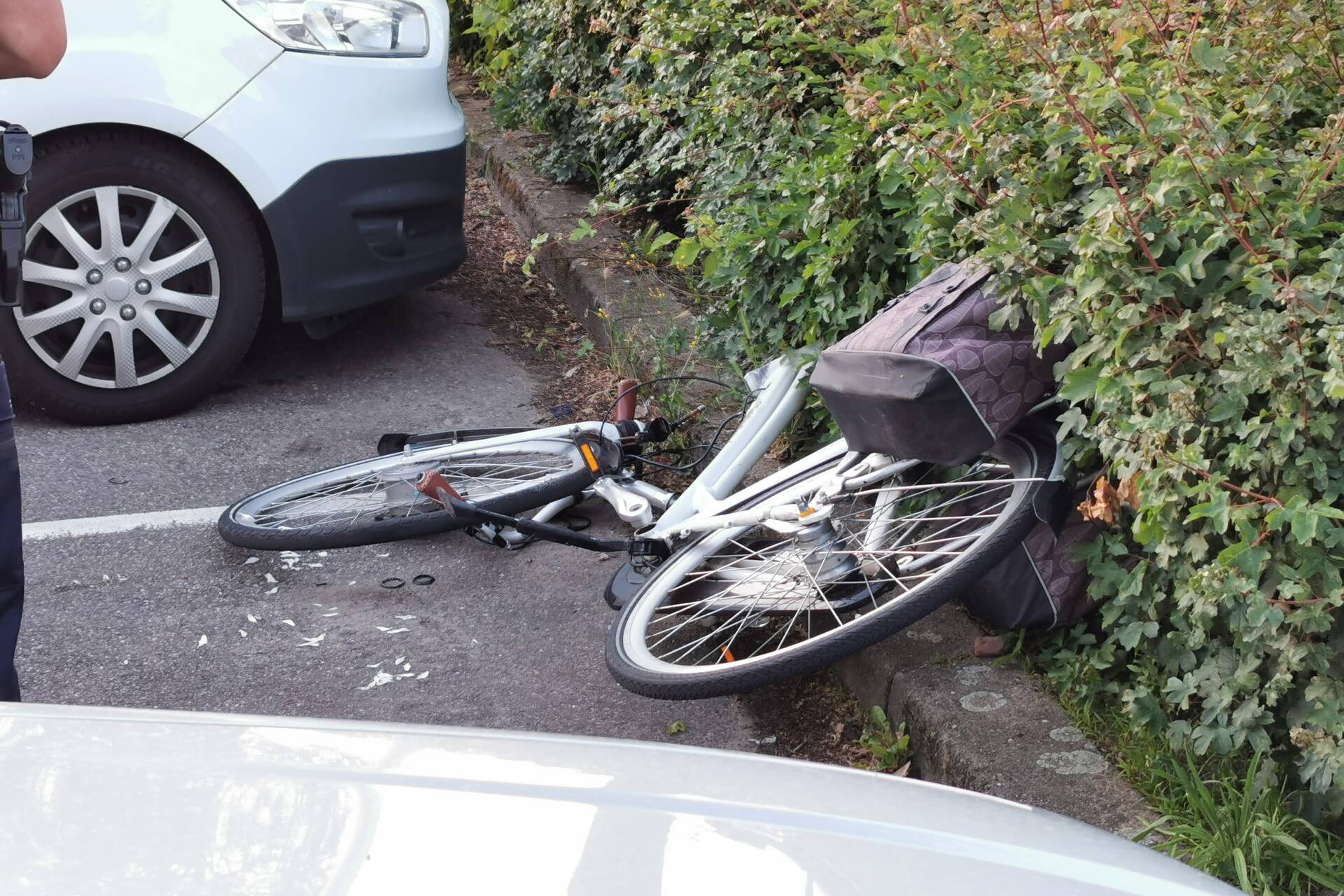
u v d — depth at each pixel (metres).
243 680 3.09
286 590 3.54
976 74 2.79
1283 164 2.29
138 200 4.32
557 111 6.94
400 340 5.46
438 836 0.89
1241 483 2.21
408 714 2.96
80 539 3.75
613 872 0.87
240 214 4.44
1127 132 2.43
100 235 4.30
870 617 2.55
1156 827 2.18
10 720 1.05
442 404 4.83
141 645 3.23
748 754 1.20
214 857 0.83
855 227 3.39
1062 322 2.34
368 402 4.82
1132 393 2.23
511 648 3.26
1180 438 2.11
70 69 4.11
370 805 0.92
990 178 2.76
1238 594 2.10
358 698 3.03
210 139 4.28
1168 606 2.49
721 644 3.18
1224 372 2.06
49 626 3.30
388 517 3.75
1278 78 2.23
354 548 3.80
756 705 3.02
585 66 6.47
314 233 4.51
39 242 4.26
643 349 4.85
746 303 3.85
